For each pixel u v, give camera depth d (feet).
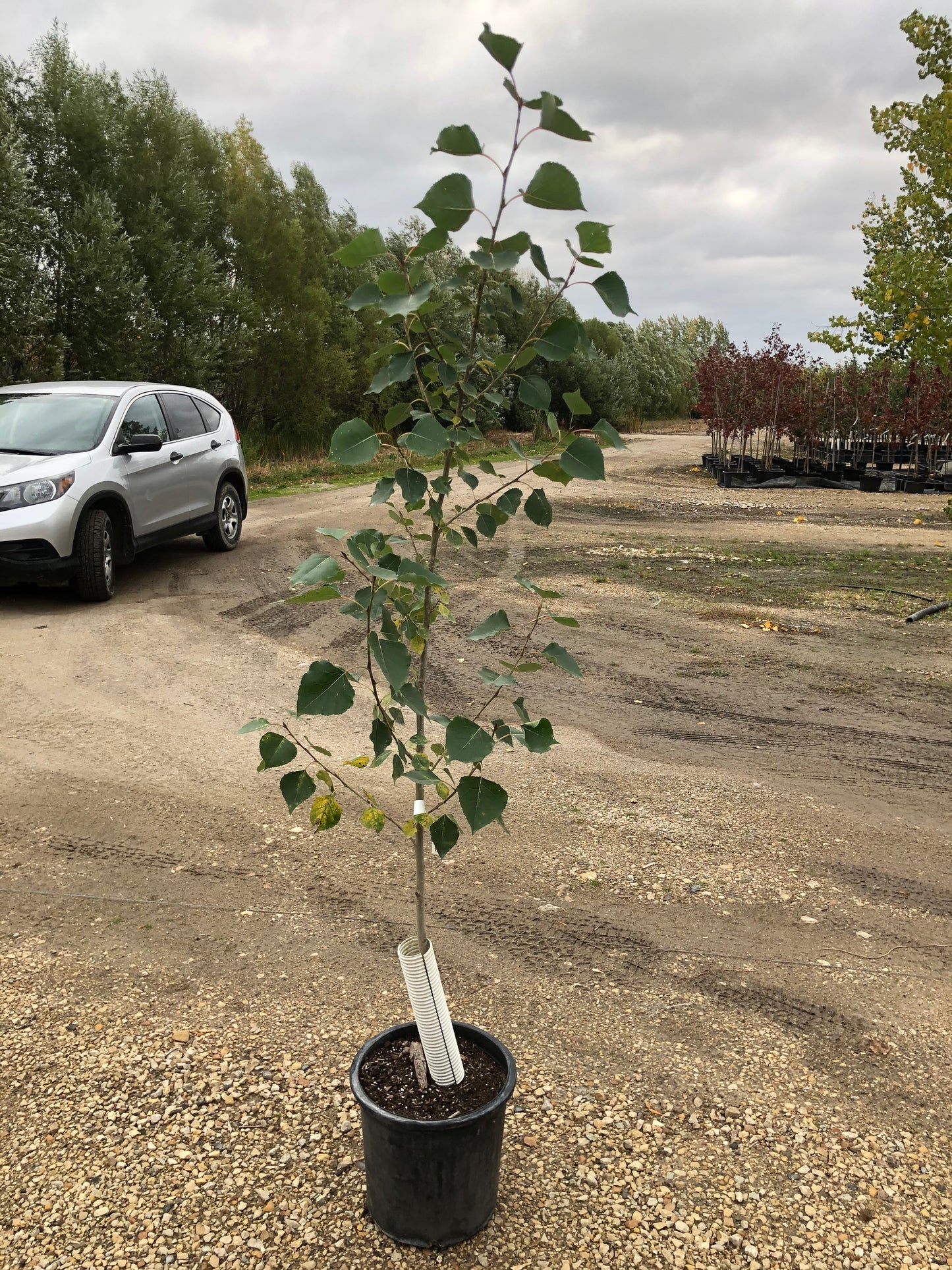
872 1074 8.63
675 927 11.13
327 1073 8.48
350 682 5.52
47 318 53.31
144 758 16.01
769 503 61.11
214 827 13.51
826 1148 7.71
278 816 13.93
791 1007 9.62
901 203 61.41
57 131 57.72
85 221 56.54
